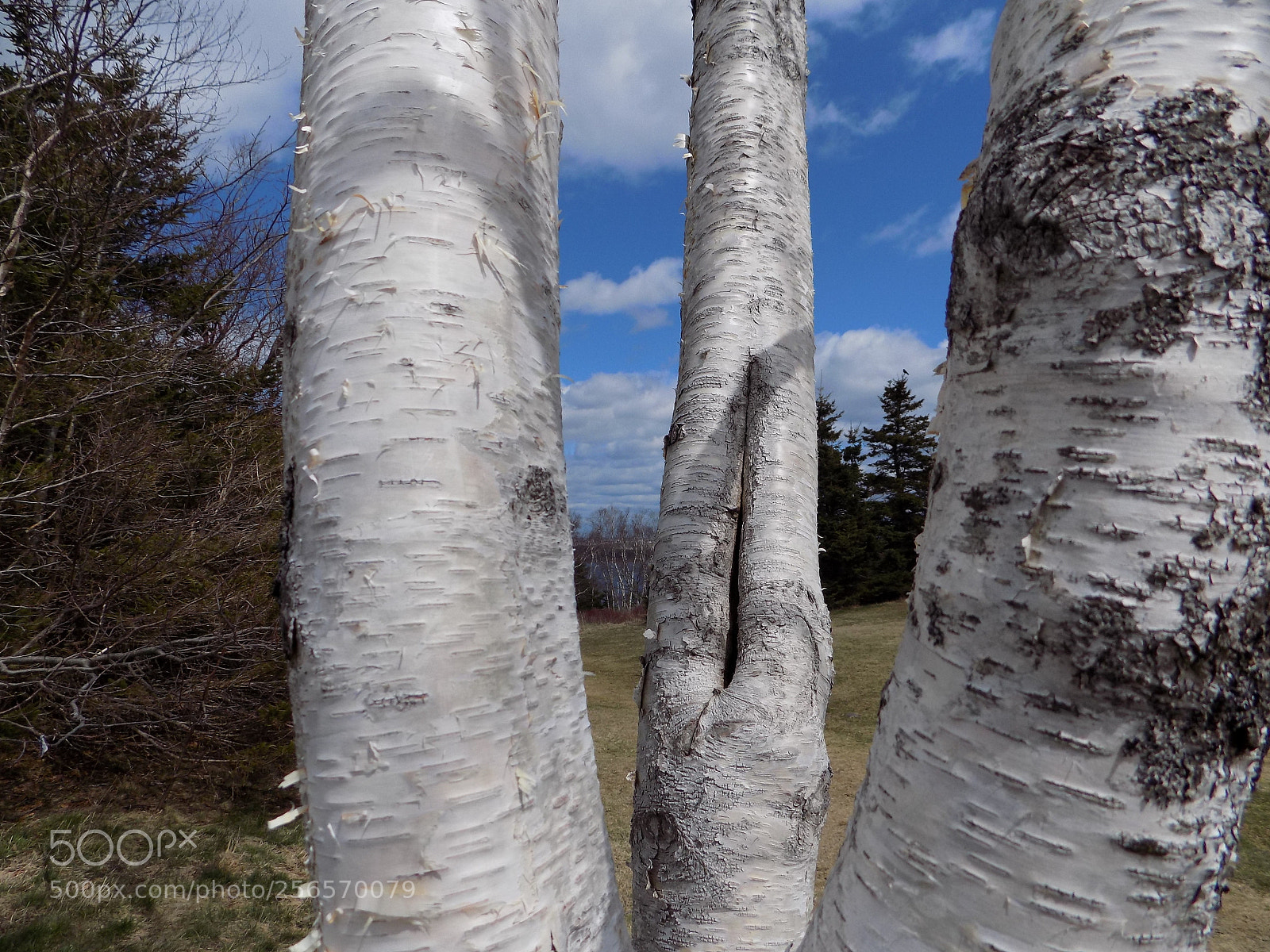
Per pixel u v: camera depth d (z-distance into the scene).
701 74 2.31
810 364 2.09
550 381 1.11
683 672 1.70
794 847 1.52
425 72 1.00
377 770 0.89
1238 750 0.64
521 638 0.98
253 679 6.43
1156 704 0.61
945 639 0.71
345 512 0.92
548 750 1.00
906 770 0.72
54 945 4.13
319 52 1.06
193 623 5.88
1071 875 0.63
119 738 6.07
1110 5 0.68
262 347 7.70
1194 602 0.61
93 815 5.80
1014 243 0.69
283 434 1.03
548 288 1.12
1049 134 0.68
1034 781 0.64
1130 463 0.63
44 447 5.86
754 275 2.06
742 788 1.52
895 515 25.44
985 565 0.68
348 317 0.95
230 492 6.36
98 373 5.55
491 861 0.90
